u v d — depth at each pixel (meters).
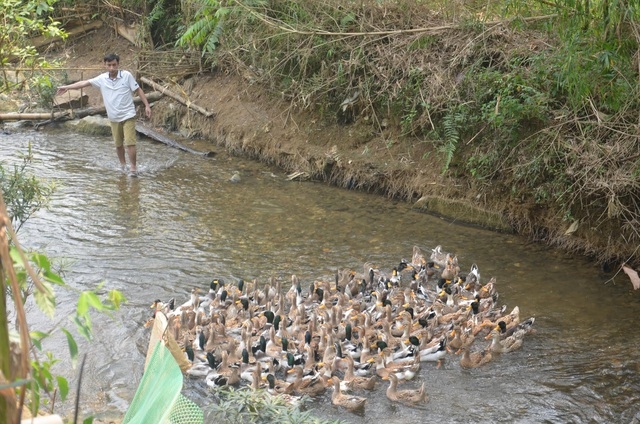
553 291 10.27
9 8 9.10
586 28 9.31
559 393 7.79
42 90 19.28
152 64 20.06
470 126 12.92
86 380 7.66
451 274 10.62
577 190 11.06
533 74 11.84
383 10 14.77
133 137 15.08
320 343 8.66
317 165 15.07
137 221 12.57
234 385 7.97
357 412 7.51
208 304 9.59
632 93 9.75
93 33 24.05
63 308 9.08
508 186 12.43
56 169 15.47
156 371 3.04
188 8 18.61
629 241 10.89
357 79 14.99
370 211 13.37
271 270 10.83
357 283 10.17
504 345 8.68
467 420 7.32
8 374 2.25
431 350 8.55
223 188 14.55
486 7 13.48
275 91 16.66
